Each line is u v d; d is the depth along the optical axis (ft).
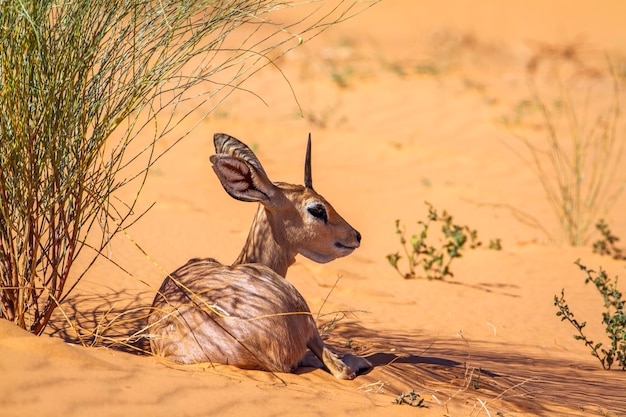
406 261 75.87
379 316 58.75
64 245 40.42
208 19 39.63
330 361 40.29
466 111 141.18
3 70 36.76
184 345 38.65
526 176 110.52
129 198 80.43
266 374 38.06
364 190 99.81
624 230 89.20
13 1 36.45
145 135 107.34
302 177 102.89
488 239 83.76
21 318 38.70
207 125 116.47
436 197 98.12
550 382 46.16
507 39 231.50
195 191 89.56
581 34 238.89
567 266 75.66
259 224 44.09
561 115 138.82
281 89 146.82
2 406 29.35
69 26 37.81
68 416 29.50
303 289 62.54
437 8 278.05
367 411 34.71
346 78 157.58
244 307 38.88
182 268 42.65
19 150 37.32
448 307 63.36
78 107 38.78
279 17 222.48
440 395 39.40
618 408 42.06
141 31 39.29
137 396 31.99
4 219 38.11
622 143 124.88
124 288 53.52
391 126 133.49
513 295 67.82
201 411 31.78
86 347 37.88
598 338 59.06
